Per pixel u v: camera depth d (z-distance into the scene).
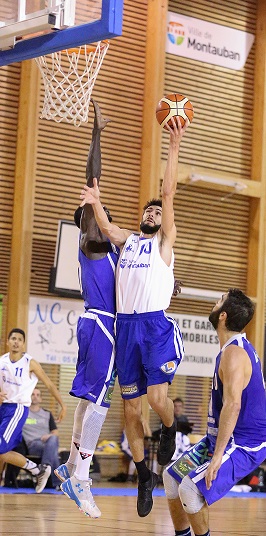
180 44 15.75
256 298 16.27
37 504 9.55
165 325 6.40
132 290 6.38
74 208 14.25
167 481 6.00
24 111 13.72
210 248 16.06
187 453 5.98
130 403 6.59
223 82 16.33
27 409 11.12
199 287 15.92
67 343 14.00
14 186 13.76
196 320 15.68
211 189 16.08
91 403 6.52
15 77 13.84
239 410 5.43
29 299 13.64
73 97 11.28
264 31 16.78
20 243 13.54
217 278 16.14
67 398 14.07
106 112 14.74
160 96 15.12
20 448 12.00
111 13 6.68
